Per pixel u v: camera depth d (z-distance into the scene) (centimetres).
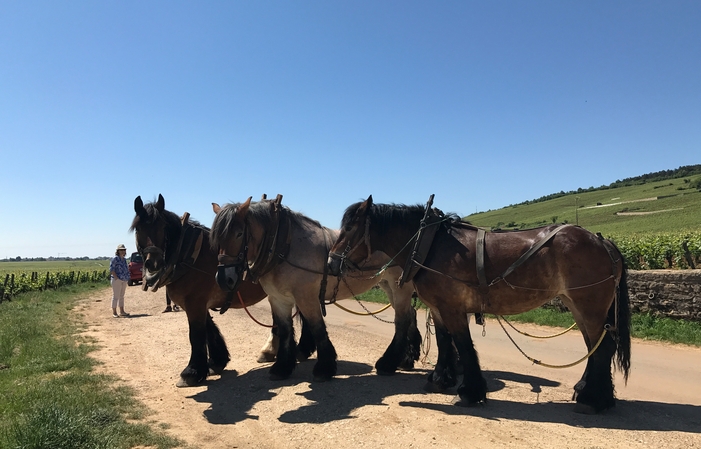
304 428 470
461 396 520
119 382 649
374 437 438
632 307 1126
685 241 1332
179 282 643
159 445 429
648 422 464
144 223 609
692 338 891
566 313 1221
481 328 1128
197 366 645
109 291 2778
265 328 1135
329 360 640
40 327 1123
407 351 714
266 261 612
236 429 476
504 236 527
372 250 609
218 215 574
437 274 532
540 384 621
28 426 412
